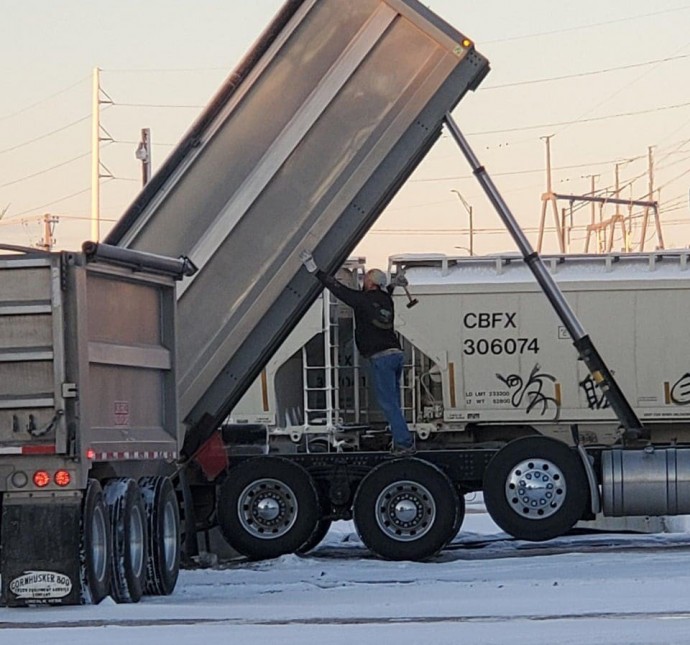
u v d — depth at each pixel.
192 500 32.62
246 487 32.06
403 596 23.86
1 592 21.80
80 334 21.86
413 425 42.16
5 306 21.91
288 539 31.88
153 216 29.44
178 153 29.41
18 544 21.72
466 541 36.81
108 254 22.62
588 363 31.48
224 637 18.27
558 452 31.75
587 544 34.75
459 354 42.09
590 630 18.33
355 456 32.62
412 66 28.98
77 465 21.70
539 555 31.61
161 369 26.11
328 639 17.91
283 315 30.02
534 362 41.97
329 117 29.20
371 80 29.08
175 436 26.55
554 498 31.70
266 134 29.30
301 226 29.38
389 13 28.86
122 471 24.75
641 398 42.00
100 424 23.12
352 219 29.59
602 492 31.84
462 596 23.50
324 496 32.78
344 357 39.94
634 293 42.03
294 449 40.25
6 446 21.69
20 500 21.75
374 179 29.42
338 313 39.66
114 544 23.34
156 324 26.08
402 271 42.81
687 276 41.94
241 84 29.31
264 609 21.86
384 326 31.41
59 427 21.62
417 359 42.47
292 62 29.22
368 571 28.91
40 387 21.83
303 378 40.16
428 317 42.25
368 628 19.08
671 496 31.61
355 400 39.91
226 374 30.00
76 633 18.95
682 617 19.67
